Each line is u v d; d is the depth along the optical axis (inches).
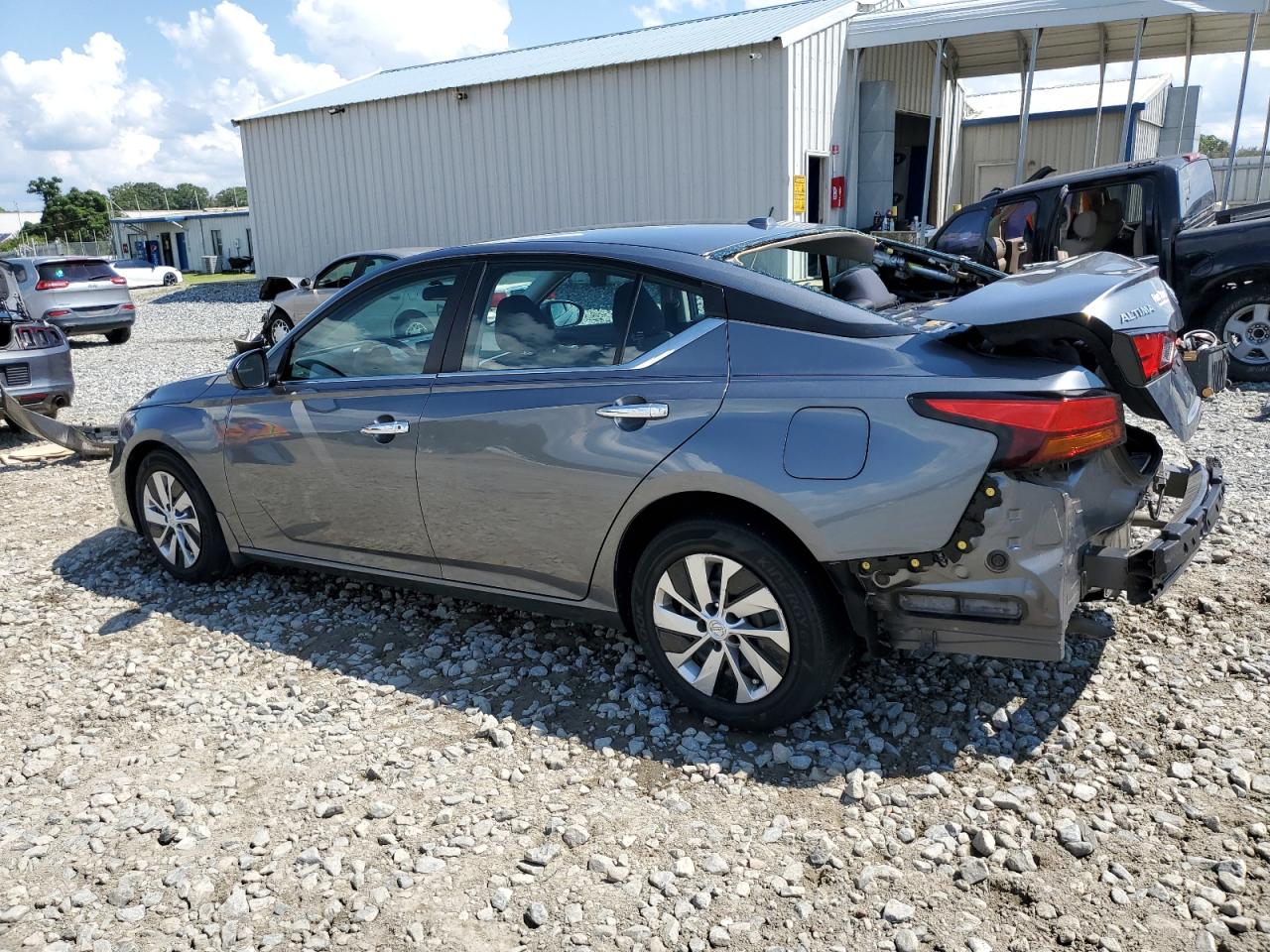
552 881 105.0
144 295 1213.1
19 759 136.2
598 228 159.0
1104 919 94.7
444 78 817.5
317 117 856.3
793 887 101.8
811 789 118.0
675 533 127.7
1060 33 675.4
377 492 157.2
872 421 114.3
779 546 120.6
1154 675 138.9
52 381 349.1
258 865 110.3
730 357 125.9
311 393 165.6
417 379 152.8
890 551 113.5
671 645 132.5
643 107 666.2
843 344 120.3
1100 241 344.8
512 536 143.8
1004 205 363.9
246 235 2290.8
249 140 914.1
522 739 133.3
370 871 108.2
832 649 122.1
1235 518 200.1
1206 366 164.4
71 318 652.7
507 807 118.0
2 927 102.7
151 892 106.6
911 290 173.2
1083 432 109.8
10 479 294.4
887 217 692.1
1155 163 337.1
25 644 174.6
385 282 160.7
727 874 104.6
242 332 700.7
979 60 796.0
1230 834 105.3
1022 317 112.3
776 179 619.8
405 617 175.8
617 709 139.5
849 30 652.7
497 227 768.3
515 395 140.7
